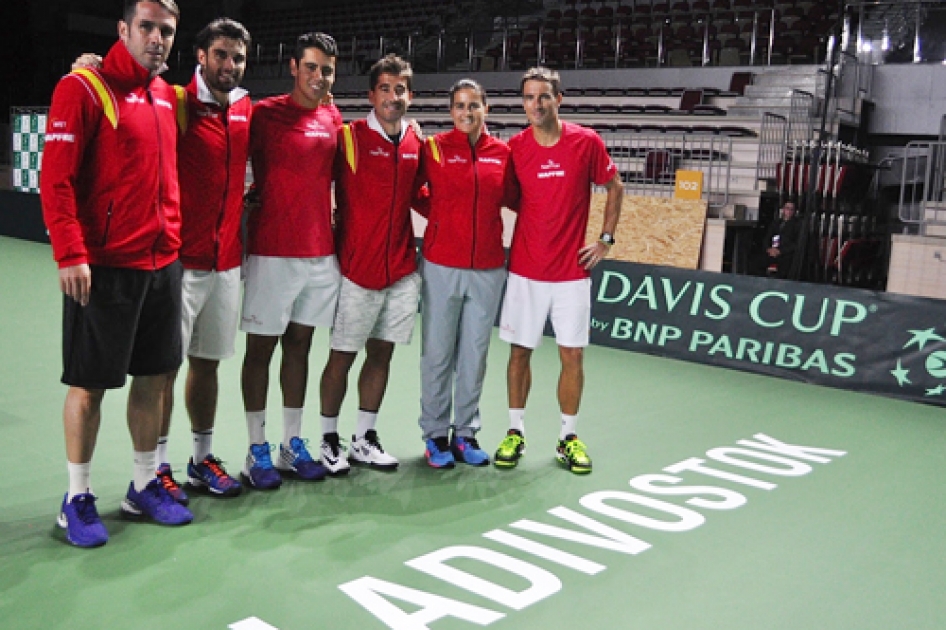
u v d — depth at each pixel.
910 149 11.79
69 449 2.97
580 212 3.92
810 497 3.83
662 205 8.34
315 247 3.51
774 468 4.23
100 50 19.16
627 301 7.07
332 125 3.54
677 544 3.23
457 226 3.84
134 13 2.77
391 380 5.64
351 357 3.76
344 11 19.30
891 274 7.73
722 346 6.56
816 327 6.20
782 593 2.86
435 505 3.51
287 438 3.79
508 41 16.44
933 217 8.18
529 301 4.00
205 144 3.16
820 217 9.45
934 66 11.48
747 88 12.16
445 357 3.98
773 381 6.17
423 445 4.34
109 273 2.85
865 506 3.75
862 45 12.19
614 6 16.23
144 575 2.77
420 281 3.97
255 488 3.59
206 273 3.28
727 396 5.69
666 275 6.91
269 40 19.41
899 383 5.82
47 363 5.67
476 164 3.81
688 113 11.67
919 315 5.81
